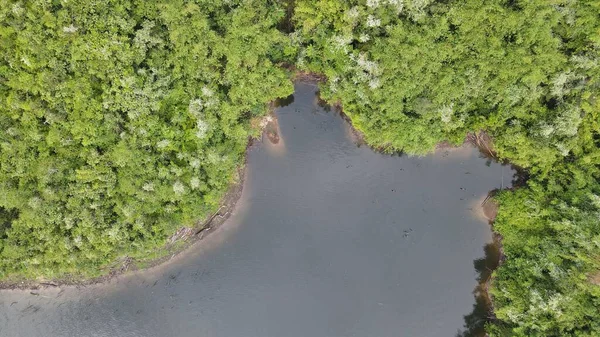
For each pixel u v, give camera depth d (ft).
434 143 95.40
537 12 82.79
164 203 93.91
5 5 80.48
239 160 98.22
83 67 85.51
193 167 91.66
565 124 85.81
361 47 89.10
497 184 101.30
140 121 88.22
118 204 90.74
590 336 83.71
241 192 102.94
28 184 89.66
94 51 83.41
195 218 96.27
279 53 92.89
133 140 88.28
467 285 102.78
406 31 85.10
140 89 86.28
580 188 89.76
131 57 85.15
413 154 99.25
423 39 84.53
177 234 99.35
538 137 89.20
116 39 83.61
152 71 87.81
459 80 87.51
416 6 83.87
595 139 89.97
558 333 86.94
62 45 83.30
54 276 99.91
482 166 101.76
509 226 96.17
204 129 89.04
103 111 87.10
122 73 85.15
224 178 95.50
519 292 91.09
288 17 93.61
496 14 83.35
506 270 95.09
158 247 98.12
